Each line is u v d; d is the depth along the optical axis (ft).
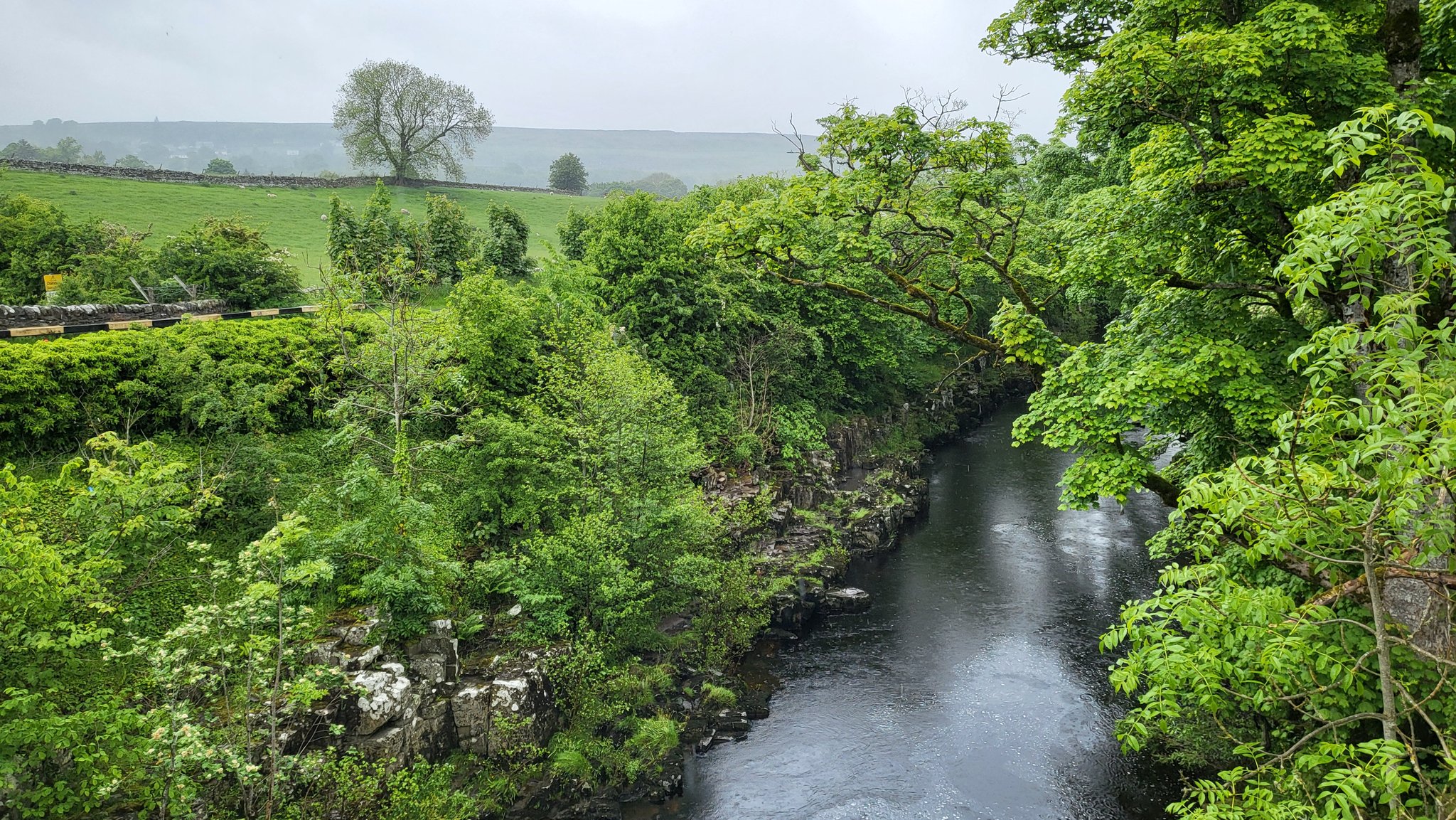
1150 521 122.21
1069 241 68.39
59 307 85.40
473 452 77.71
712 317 121.08
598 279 114.93
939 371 184.14
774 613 90.63
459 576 68.18
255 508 67.00
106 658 43.09
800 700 77.20
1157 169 52.70
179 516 54.60
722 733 71.87
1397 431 19.33
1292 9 45.57
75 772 45.03
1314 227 22.59
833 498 120.37
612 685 68.23
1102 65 52.26
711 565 81.10
